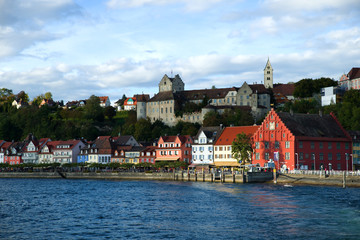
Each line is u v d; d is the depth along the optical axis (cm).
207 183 14900
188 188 13125
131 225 7669
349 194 10919
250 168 16075
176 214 8581
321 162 16225
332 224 7394
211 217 8175
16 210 9450
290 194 11081
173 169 17188
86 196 11794
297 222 7569
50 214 8888
